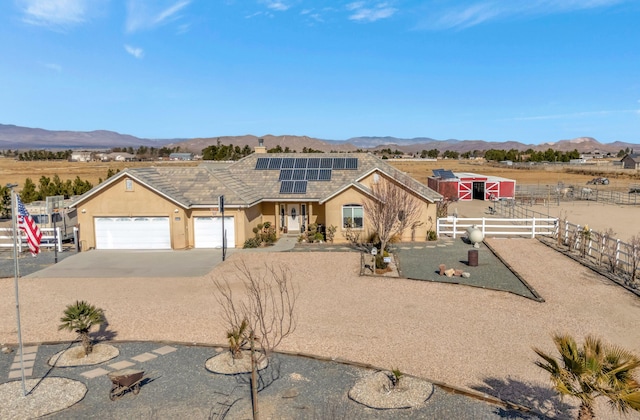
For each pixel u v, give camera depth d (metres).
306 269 22.53
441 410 10.01
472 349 13.12
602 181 76.81
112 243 27.91
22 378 10.75
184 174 29.62
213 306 17.05
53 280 20.95
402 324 15.11
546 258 24.48
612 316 15.73
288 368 12.05
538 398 10.50
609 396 7.99
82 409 10.20
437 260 24.30
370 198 28.67
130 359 12.70
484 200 57.34
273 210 32.03
